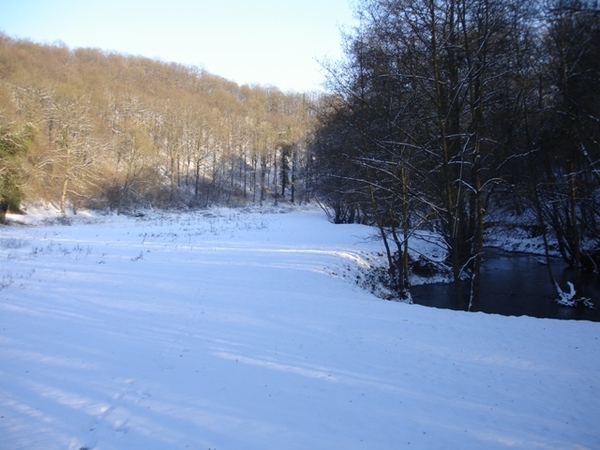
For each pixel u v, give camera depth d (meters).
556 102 14.44
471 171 13.80
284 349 6.68
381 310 9.57
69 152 40.16
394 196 16.31
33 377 5.27
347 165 16.64
